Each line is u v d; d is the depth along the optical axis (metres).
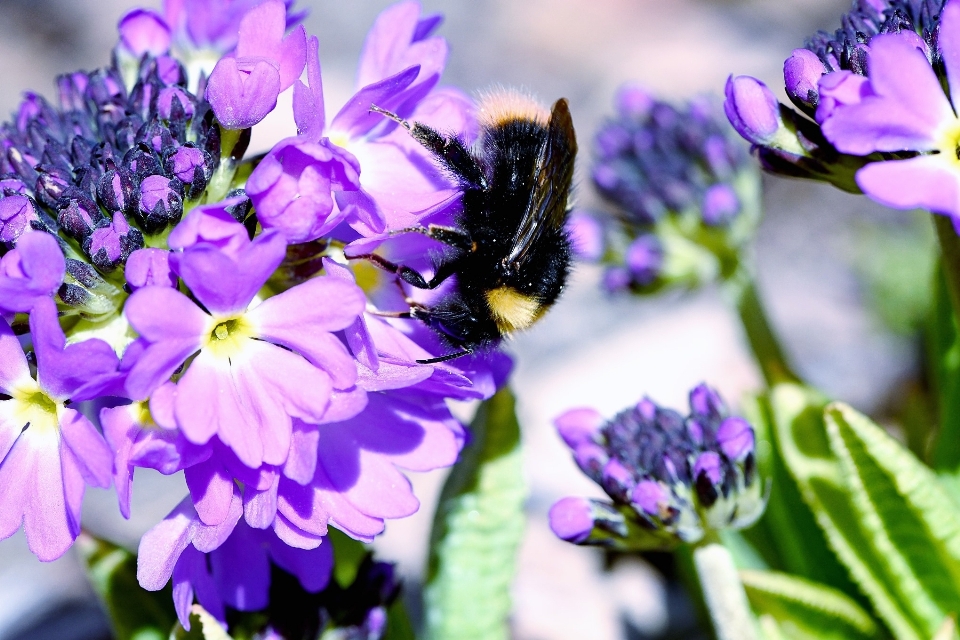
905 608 0.15
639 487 0.14
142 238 0.14
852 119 0.13
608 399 0.20
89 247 0.14
